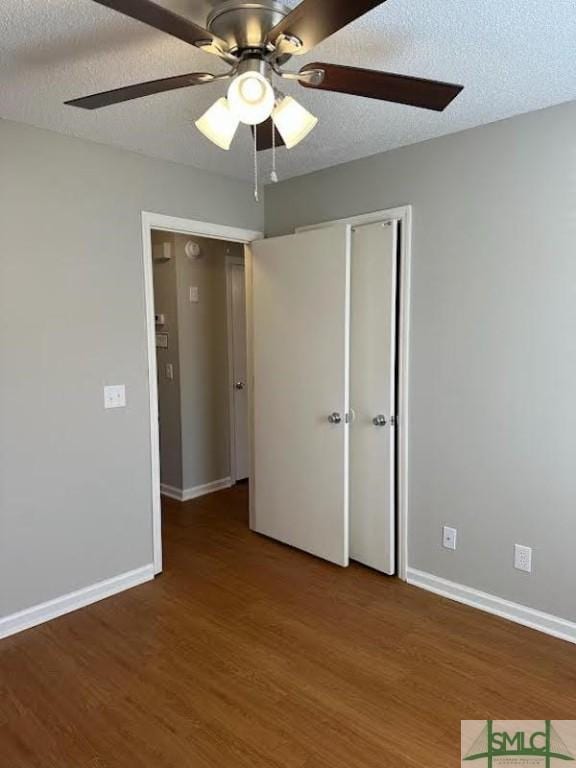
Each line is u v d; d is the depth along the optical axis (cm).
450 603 267
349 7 117
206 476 444
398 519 290
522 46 173
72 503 262
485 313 247
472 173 246
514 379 240
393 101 157
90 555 270
